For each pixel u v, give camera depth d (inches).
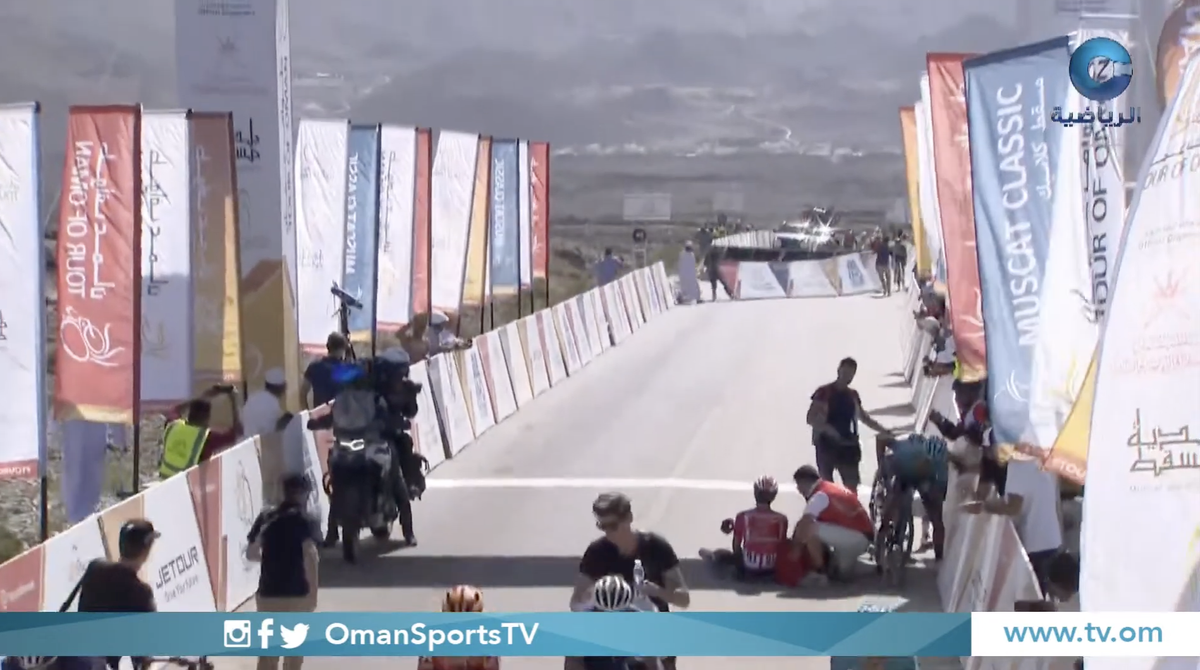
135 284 770.8
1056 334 664.4
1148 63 716.7
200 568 681.0
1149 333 410.6
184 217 909.8
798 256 2672.2
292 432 847.7
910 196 1653.5
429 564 830.5
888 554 776.9
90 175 768.9
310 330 1167.0
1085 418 561.9
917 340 1445.6
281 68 1079.6
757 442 1223.5
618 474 1092.5
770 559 772.0
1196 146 401.4
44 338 735.7
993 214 733.3
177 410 905.5
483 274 1622.8
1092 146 681.0
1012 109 733.9
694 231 3184.1
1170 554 411.8
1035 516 657.6
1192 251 402.6
